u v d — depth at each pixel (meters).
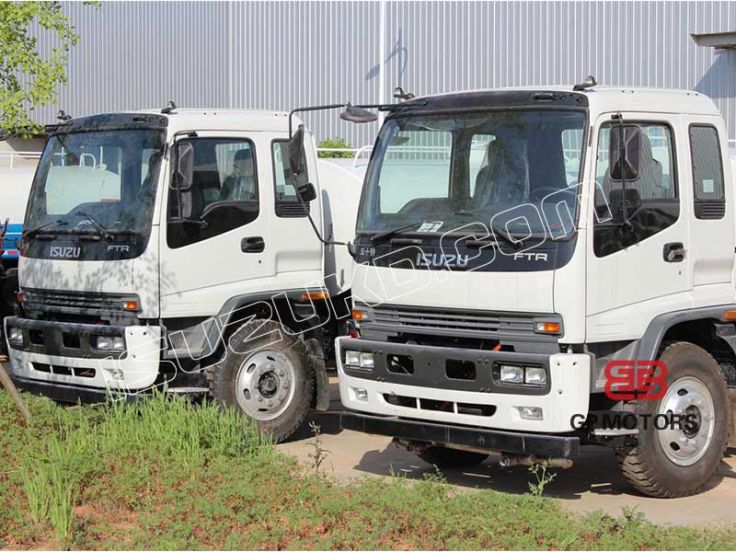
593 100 8.41
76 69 30.58
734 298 9.42
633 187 8.58
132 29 30.11
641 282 8.66
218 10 28.91
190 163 10.50
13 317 11.63
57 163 11.41
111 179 10.91
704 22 22.09
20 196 15.81
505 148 8.66
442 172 8.95
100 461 8.89
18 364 11.52
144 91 30.03
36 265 11.32
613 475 10.03
